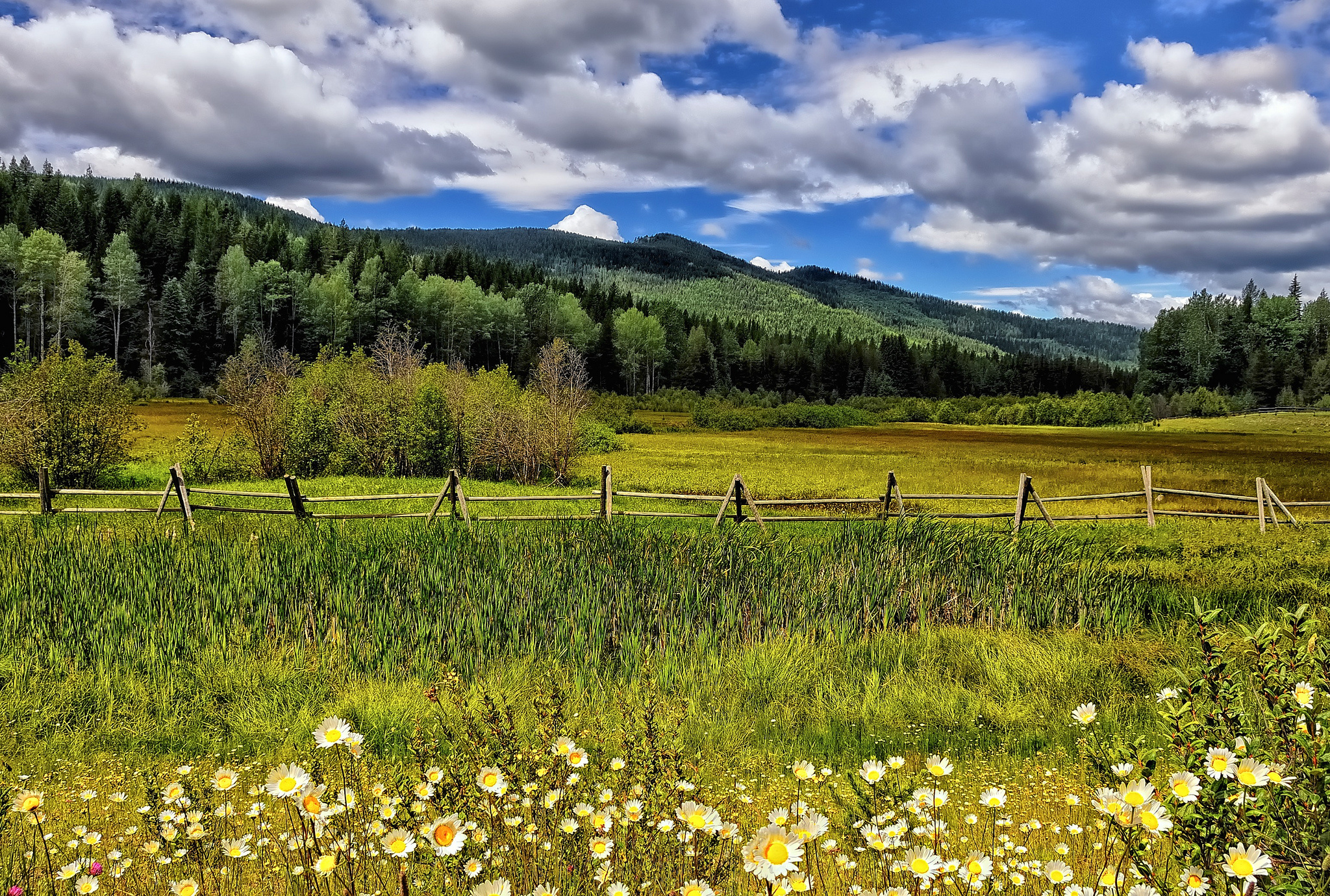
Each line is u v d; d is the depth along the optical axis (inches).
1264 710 102.4
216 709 238.1
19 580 306.3
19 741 210.4
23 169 4308.6
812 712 245.1
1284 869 83.7
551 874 105.4
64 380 742.5
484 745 124.5
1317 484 1000.2
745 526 517.0
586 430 1378.0
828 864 124.1
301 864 112.5
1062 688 253.9
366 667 262.5
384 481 856.3
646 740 126.6
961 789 178.7
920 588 348.8
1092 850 132.3
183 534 388.5
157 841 114.4
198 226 4124.0
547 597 316.2
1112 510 754.2
